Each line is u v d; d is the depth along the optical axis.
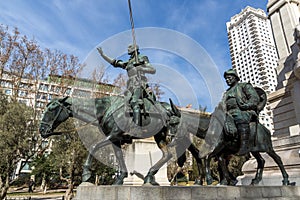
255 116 8.23
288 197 7.43
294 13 17.59
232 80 8.91
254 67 111.12
